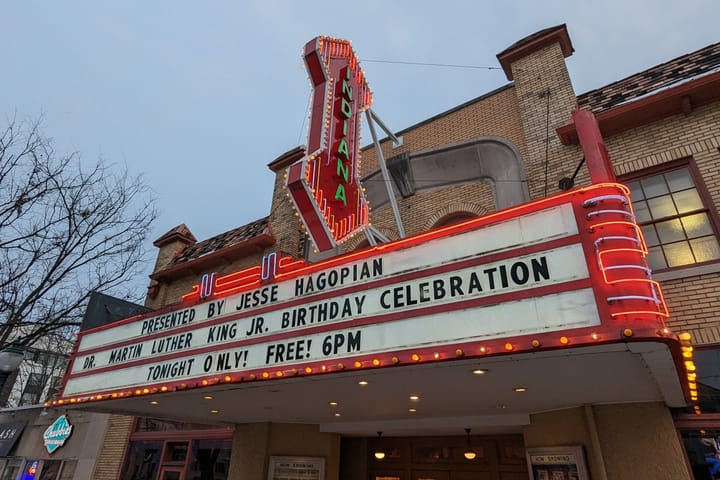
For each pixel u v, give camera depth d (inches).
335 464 383.2
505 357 178.2
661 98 309.7
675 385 206.5
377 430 365.1
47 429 605.3
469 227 205.3
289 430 393.7
